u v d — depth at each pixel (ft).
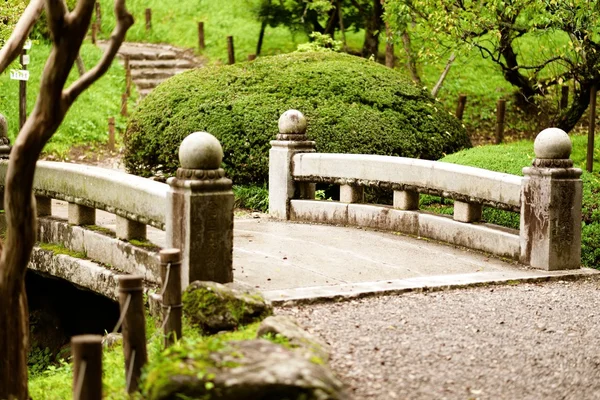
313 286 27.17
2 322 21.61
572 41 45.78
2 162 35.76
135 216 28.63
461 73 83.05
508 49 56.75
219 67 51.65
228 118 47.47
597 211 37.19
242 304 22.95
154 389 16.61
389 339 22.27
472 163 42.65
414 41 81.76
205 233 25.36
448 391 19.11
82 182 31.83
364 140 46.55
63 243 33.73
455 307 25.57
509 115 76.23
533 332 23.39
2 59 23.13
